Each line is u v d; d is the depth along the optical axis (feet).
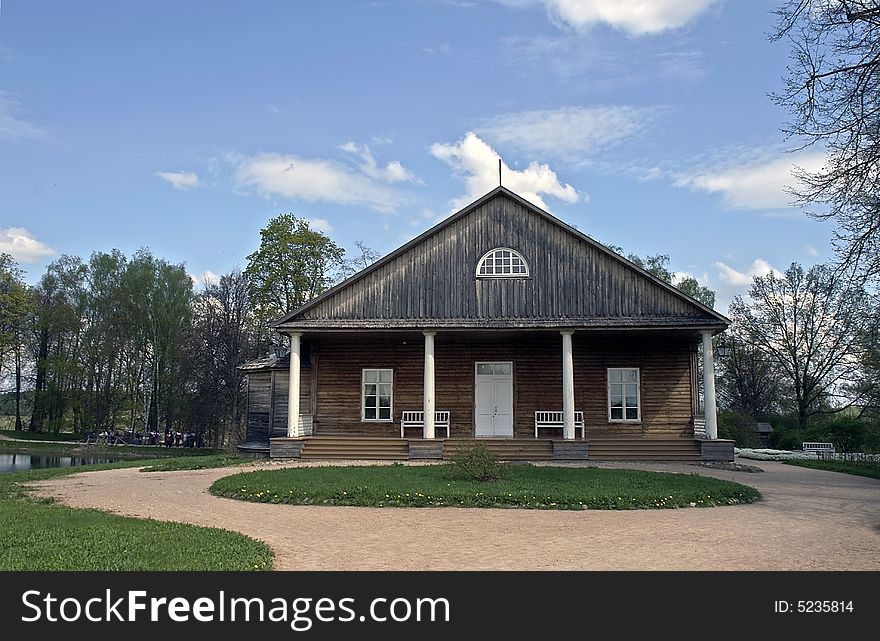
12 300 185.26
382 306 82.53
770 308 157.28
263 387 96.68
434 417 83.10
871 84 48.37
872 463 83.76
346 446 79.15
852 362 138.82
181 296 191.01
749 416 146.41
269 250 142.61
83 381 195.62
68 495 51.34
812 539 34.88
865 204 51.70
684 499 46.65
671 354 86.28
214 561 27.76
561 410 86.22
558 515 42.22
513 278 82.38
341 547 32.22
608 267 81.76
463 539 34.27
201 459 80.12
